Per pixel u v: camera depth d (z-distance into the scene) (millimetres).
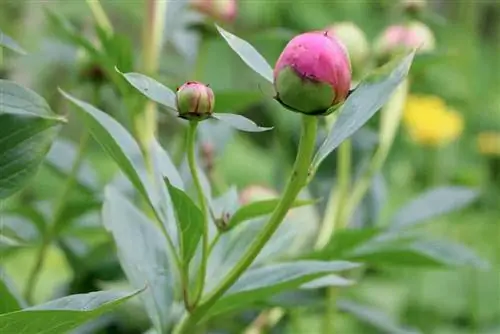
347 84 742
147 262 842
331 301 1043
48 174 1378
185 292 794
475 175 1409
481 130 2279
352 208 1103
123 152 793
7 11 1307
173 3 1052
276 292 810
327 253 932
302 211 1040
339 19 2408
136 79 745
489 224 1853
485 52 2512
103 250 1035
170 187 764
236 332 1087
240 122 748
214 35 1093
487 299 1705
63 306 690
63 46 1123
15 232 1022
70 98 803
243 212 793
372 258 942
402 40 1096
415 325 1667
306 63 734
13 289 822
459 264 998
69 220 1005
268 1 2234
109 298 696
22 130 758
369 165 1166
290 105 742
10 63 1043
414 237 1008
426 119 1707
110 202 854
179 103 750
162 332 824
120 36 950
